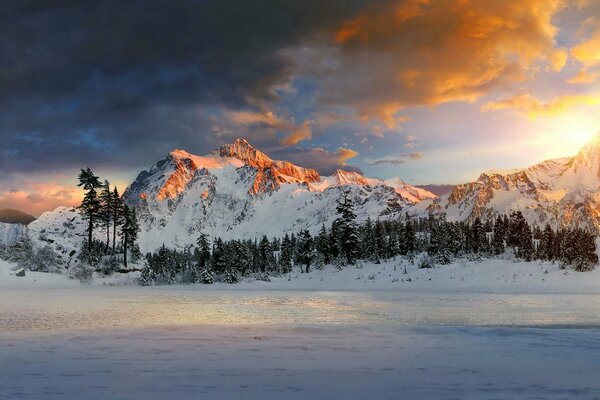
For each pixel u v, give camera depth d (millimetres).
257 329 23891
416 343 20344
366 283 91938
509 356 17531
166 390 12250
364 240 127375
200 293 70875
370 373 14477
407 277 93812
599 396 11828
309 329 24141
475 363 16141
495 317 36406
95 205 108000
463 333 23266
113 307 44562
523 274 90188
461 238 125438
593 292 71625
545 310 42500
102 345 19141
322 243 123812
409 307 45688
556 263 99125
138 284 97500
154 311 40719
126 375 13984
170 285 98438
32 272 88625
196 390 12266
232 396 11688
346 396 11758
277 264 124875
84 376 13820
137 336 21484
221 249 123812
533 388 12656
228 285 96875
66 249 100188
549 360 16797
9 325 30250
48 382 13055
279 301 54094
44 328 28641
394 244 122188
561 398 11633
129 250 121000
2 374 14055
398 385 12953
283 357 16984
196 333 22547
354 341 20641
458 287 82000
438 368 15289
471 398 11594
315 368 15180
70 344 19344
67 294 64875
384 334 22766
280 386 12766
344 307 45938
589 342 20922
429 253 113750
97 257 104562
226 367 15219
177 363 15766
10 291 70250
